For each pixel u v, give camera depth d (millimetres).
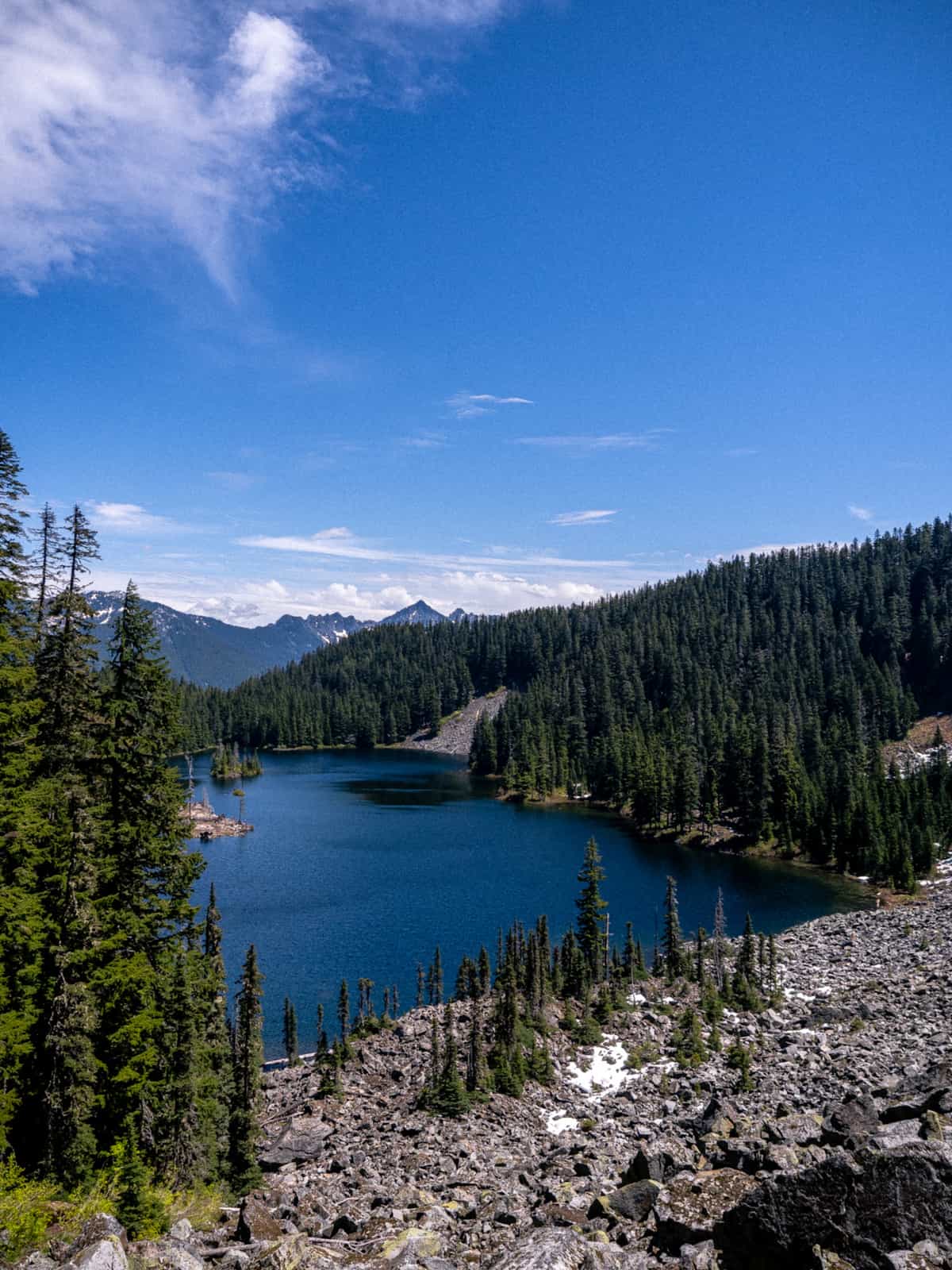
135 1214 18281
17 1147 24391
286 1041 71250
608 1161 28047
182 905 29125
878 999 71000
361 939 102062
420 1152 42938
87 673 28531
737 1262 13461
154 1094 28250
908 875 125125
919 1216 11930
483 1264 14453
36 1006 24922
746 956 79625
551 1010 73375
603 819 193750
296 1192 29406
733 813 180250
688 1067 59250
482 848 159000
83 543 28438
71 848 25734
